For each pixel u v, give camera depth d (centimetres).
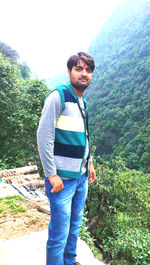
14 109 1071
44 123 127
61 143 135
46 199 364
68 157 137
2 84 1040
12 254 193
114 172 693
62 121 133
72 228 165
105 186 654
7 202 316
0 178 442
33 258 190
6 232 239
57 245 143
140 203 603
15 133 1110
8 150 1098
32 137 1061
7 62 1123
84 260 206
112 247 459
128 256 409
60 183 133
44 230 248
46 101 133
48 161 129
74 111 136
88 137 157
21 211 292
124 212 603
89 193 672
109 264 425
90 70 140
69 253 170
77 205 161
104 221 603
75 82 138
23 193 365
